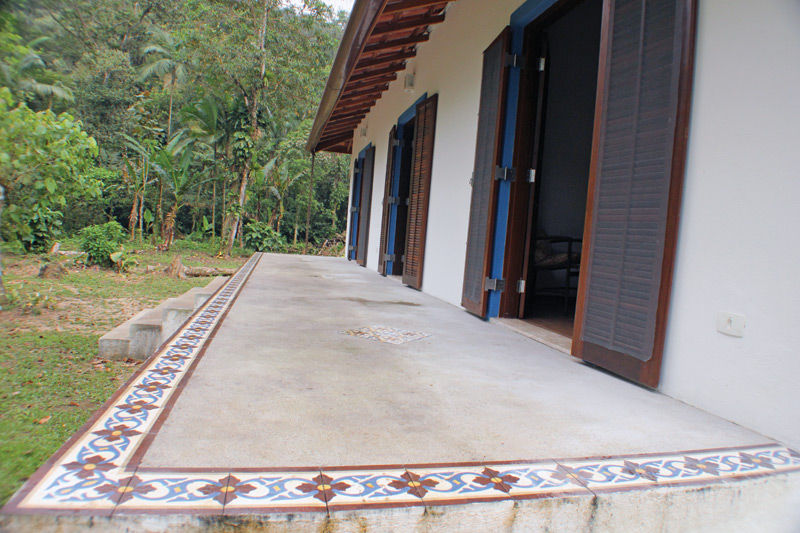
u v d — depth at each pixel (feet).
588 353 8.85
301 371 7.45
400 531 3.94
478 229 14.17
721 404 6.53
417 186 20.92
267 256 34.76
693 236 7.03
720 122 6.68
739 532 4.83
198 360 7.61
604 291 8.52
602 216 8.61
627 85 8.13
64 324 16.71
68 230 50.78
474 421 5.91
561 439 5.54
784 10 5.88
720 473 4.95
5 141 16.51
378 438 5.19
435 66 19.93
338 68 17.70
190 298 15.90
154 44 72.38
